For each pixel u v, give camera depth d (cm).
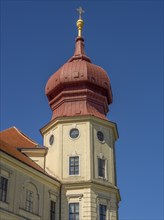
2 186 4125
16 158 4322
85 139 5150
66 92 5516
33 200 4488
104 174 5094
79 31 6247
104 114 5588
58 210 4791
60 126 5266
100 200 4881
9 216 4081
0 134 5450
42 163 5238
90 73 5559
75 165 5047
